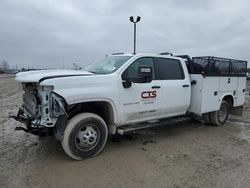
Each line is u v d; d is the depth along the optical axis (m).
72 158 4.54
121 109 4.99
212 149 5.36
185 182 3.83
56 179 3.85
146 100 5.38
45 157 4.68
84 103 4.71
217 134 6.60
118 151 5.08
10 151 4.99
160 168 4.31
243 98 8.31
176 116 6.51
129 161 4.58
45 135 4.54
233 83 7.71
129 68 5.16
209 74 6.62
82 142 4.54
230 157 4.91
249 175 4.12
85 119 4.50
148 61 5.58
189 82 6.47
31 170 4.13
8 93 16.69
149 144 5.58
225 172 4.21
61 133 4.40
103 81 4.71
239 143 5.85
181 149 5.30
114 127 5.06
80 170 4.17
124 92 5.00
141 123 5.64
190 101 6.60
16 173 4.02
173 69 6.12
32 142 5.54
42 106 4.32
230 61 7.51
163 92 5.72
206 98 6.65
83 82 4.45
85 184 3.72
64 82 4.24
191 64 6.62
